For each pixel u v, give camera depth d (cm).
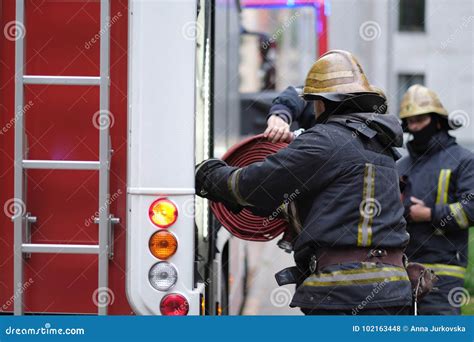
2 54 1118
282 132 1211
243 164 1245
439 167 1490
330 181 1075
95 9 1116
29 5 1113
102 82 1071
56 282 1109
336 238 1061
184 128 1050
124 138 1108
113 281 1109
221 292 1426
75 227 1108
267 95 2820
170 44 1048
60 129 1108
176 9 1048
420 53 7506
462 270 1484
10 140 1118
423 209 1452
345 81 1108
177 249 1050
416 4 7694
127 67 1108
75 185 1108
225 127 1590
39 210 1105
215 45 1305
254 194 1071
